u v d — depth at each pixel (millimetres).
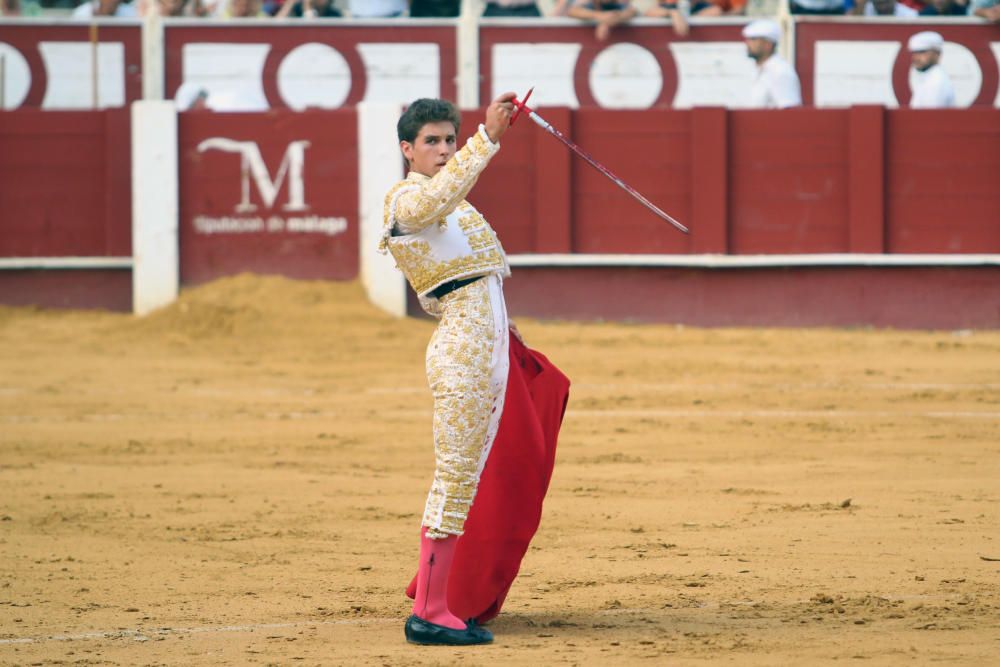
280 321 44844
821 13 51281
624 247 47219
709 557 18188
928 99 48125
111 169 47562
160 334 44188
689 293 47250
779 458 26156
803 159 46781
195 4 54688
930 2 53125
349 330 44312
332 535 20188
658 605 15695
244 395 35156
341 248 47250
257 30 51344
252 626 15031
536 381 15031
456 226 14266
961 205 46562
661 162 47031
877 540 18969
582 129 47219
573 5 51250
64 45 51500
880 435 28531
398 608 15898
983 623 14445
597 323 47281
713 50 51062
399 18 51719
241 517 21562
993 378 36750
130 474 25484
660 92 51156
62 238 47719
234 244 47250
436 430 14352
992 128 46406
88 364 39969
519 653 13609
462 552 14547
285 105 51469
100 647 14172
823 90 50844
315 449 28000
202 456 27312
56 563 18453
